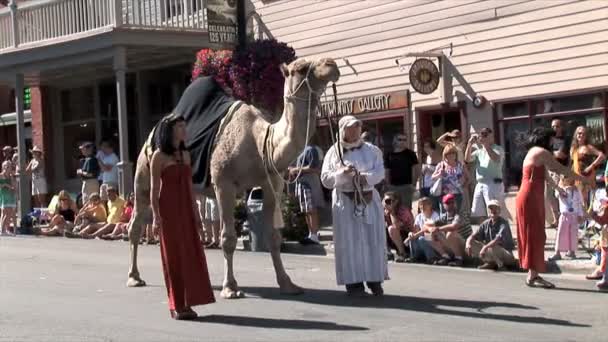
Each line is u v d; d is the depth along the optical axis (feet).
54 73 74.33
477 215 46.19
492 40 53.62
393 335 25.86
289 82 30.94
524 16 52.06
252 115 32.96
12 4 72.13
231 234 32.76
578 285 35.73
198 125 34.09
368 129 60.54
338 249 32.19
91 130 80.74
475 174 50.06
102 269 42.45
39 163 73.10
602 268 35.09
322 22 62.95
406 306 30.68
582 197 43.24
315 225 50.62
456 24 55.26
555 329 26.66
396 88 58.70
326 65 30.27
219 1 58.34
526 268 35.29
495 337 25.50
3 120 90.79
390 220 44.91
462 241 42.19
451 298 32.40
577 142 44.65
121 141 64.80
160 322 28.32
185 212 28.48
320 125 62.90
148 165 35.37
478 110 54.39
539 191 34.99
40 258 48.01
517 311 29.66
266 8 66.54
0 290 35.83
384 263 32.37
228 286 32.81
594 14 48.98
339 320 28.25
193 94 35.14
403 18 58.08
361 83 60.80
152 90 77.15
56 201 67.26
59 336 26.48
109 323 28.32
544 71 51.29
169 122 28.17
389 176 50.31
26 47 70.38
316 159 50.31
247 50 57.06
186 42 66.33
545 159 34.65
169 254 28.43
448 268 41.75
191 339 25.71
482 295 33.12
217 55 57.77
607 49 48.52
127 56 69.21
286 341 25.26
